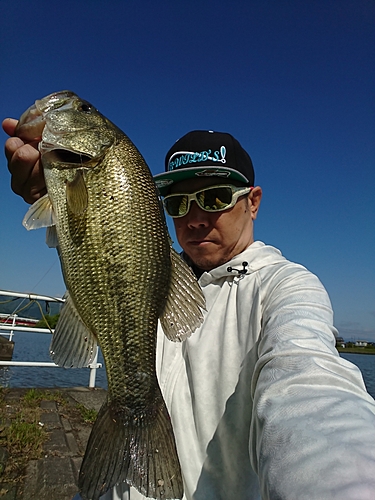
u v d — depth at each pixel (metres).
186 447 0.39
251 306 0.42
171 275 0.43
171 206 0.54
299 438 0.20
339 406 0.21
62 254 0.41
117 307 0.40
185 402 0.41
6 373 2.09
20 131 0.41
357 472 0.17
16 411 1.25
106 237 0.40
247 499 0.37
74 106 0.43
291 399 0.23
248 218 0.55
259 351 0.34
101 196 0.41
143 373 0.39
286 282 0.39
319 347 0.28
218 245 0.52
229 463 0.37
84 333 0.41
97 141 0.42
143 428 0.37
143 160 0.44
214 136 0.53
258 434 0.24
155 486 0.33
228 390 0.40
